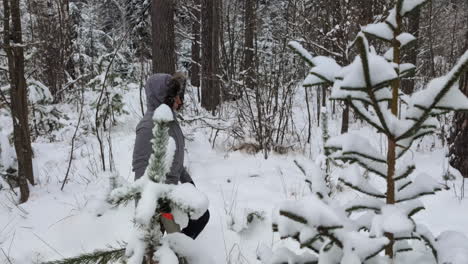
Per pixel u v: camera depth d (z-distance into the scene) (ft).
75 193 13.97
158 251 4.95
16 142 13.15
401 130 3.81
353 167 4.33
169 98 8.09
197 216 4.91
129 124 26.16
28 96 22.47
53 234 10.93
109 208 11.51
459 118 14.85
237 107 20.98
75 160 18.51
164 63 25.67
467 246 4.00
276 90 19.52
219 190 14.07
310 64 3.88
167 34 25.32
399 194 4.25
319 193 4.05
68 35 37.81
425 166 15.89
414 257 4.46
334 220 3.15
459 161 14.83
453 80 3.21
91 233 10.84
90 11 58.29
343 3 19.10
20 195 13.42
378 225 3.61
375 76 3.26
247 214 10.94
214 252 9.84
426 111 3.45
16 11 13.11
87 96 32.04
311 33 22.89
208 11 30.81
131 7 52.08
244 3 27.14
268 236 10.43
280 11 35.01
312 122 25.76
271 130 18.83
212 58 30.01
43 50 31.48
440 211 11.73
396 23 3.97
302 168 4.49
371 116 3.89
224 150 19.33
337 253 3.77
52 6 37.73
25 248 10.37
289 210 3.23
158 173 5.05
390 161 4.09
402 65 4.19
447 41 32.83
